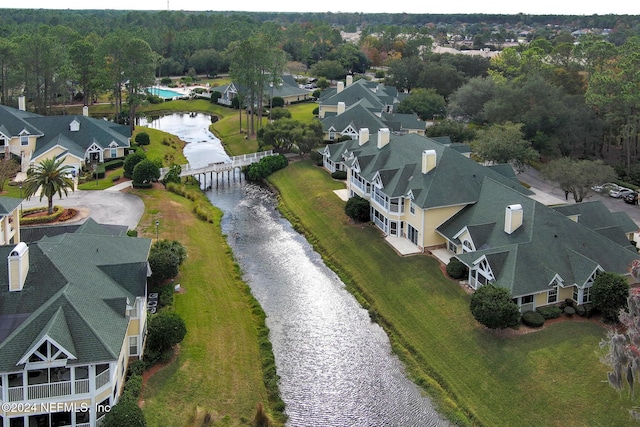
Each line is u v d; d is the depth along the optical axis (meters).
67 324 31.67
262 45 106.38
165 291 47.22
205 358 39.97
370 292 51.91
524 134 83.31
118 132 95.06
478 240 50.78
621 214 58.34
